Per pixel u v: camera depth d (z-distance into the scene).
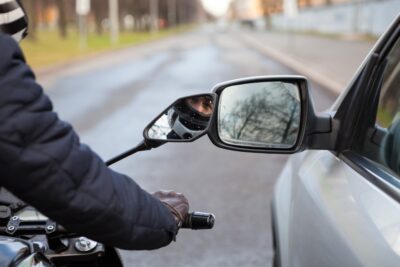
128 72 22.34
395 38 2.17
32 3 37.56
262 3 90.69
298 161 2.75
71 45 39.38
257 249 4.57
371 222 1.60
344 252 1.63
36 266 1.60
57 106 12.90
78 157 1.27
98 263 2.09
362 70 2.24
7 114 1.19
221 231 4.95
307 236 2.02
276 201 2.94
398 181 1.71
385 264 1.42
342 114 2.20
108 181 1.32
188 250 4.55
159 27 109.44
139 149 1.93
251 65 24.55
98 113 11.86
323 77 16.89
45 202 1.25
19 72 1.21
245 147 2.11
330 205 1.90
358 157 2.06
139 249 1.47
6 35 1.23
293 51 29.66
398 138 1.85
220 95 2.05
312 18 58.06
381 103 2.07
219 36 73.81
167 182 6.69
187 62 27.41
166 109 1.89
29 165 1.21
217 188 6.38
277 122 2.14
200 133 1.88
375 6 34.94
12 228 1.93
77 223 1.30
